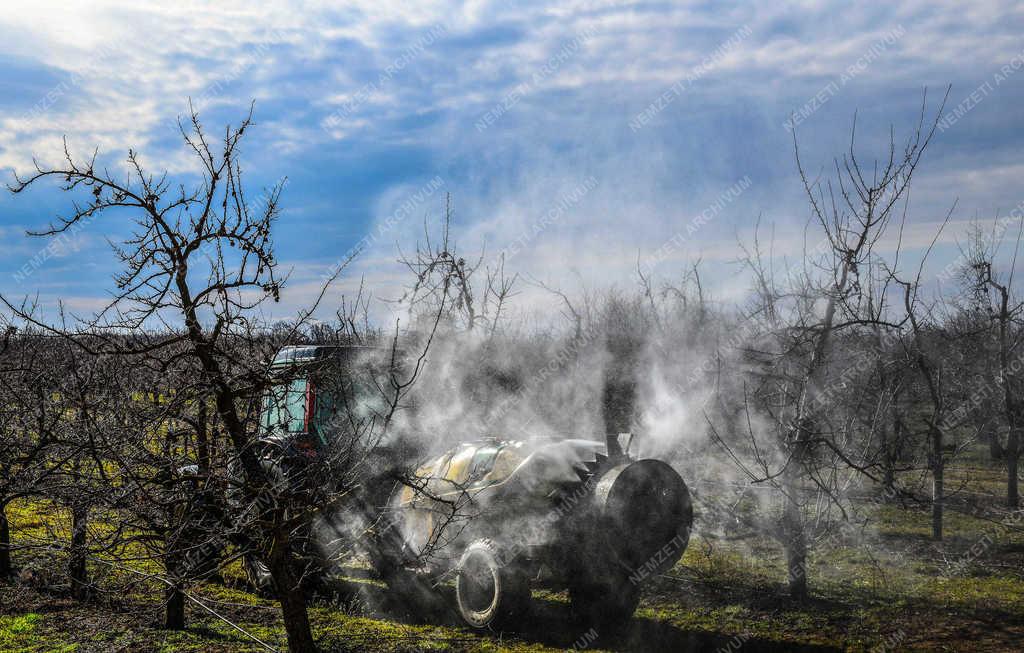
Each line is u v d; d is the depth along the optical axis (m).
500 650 6.38
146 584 7.64
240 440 5.25
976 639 6.56
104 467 5.26
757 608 7.60
